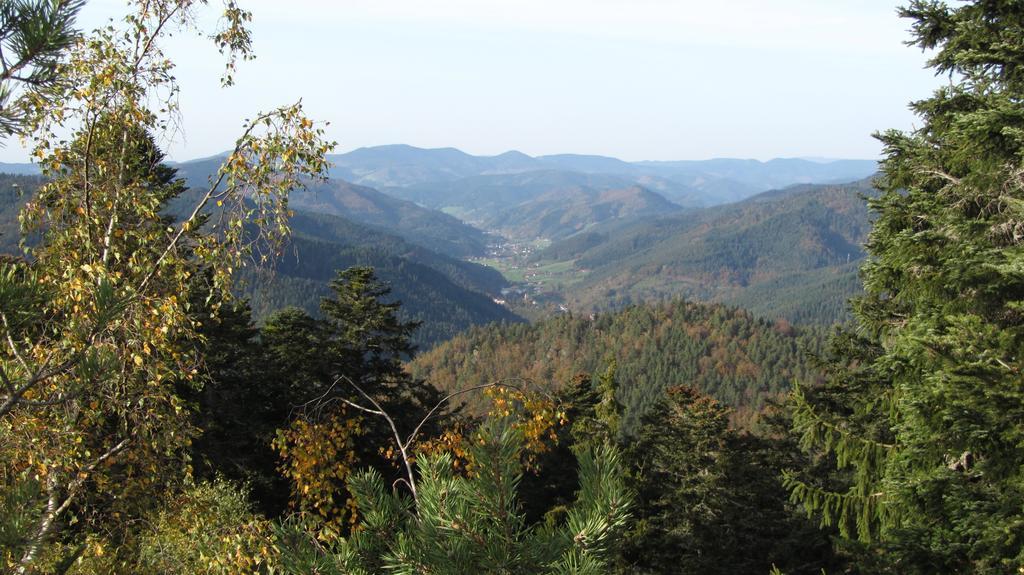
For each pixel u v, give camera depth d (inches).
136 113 297.4
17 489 161.3
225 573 263.9
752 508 890.7
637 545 840.9
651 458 1027.3
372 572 149.8
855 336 455.8
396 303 908.0
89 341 208.7
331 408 381.7
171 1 306.8
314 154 288.7
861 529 362.6
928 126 343.0
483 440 139.3
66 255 280.1
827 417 400.5
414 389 916.6
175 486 305.0
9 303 159.5
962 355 240.5
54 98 243.3
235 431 776.9
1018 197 274.4
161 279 289.1
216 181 283.3
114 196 294.2
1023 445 213.0
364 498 161.6
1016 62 274.4
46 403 197.5
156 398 276.7
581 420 995.3
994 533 220.8
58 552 258.1
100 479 268.5
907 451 261.6
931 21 313.6
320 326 873.5
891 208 351.6
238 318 774.5
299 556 147.7
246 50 322.0
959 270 277.7
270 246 291.1
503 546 134.1
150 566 290.5
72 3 137.7
